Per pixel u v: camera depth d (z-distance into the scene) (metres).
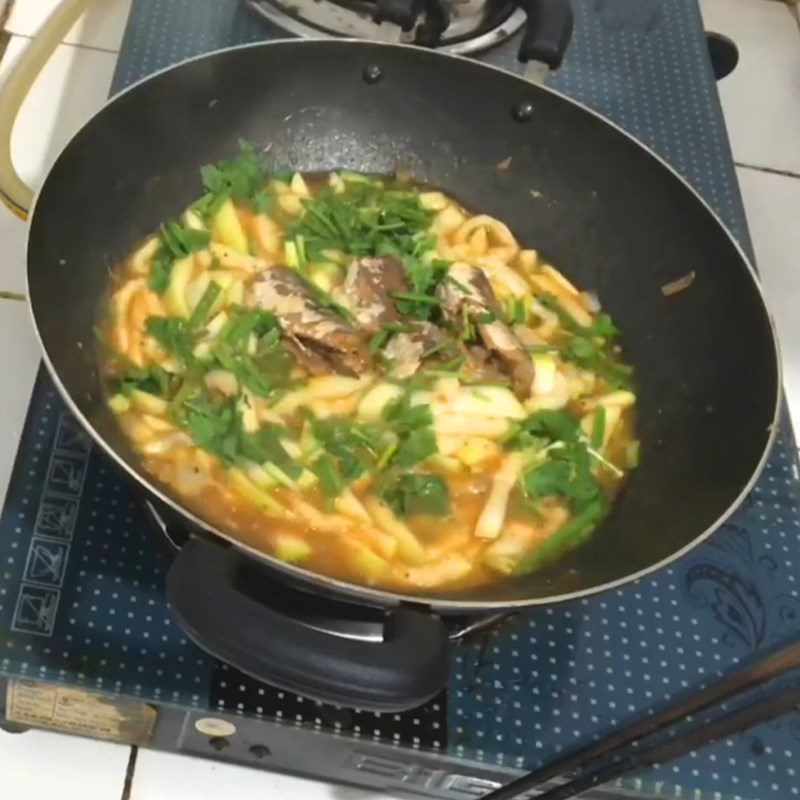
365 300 0.66
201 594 0.48
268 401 0.62
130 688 0.59
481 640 0.63
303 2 0.84
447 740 0.60
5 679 0.59
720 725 0.54
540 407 0.65
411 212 0.72
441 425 0.63
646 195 0.70
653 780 0.61
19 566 0.61
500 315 0.68
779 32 1.11
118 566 0.62
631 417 0.67
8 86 0.80
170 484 0.58
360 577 0.58
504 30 0.85
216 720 0.61
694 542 0.56
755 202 0.99
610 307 0.71
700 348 0.66
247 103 0.70
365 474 0.61
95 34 0.94
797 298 0.94
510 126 0.73
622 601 0.65
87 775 0.65
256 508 0.59
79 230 0.62
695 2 0.94
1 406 0.77
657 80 0.88
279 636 0.48
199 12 0.83
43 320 0.56
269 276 0.66
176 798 0.65
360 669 0.48
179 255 0.67
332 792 0.66
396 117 0.73
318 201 0.72
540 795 0.60
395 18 0.75
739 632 0.65
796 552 0.69
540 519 0.61
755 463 0.58
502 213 0.74
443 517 0.61
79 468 0.65
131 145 0.65
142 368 0.62
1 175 0.75
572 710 0.62
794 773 0.62
